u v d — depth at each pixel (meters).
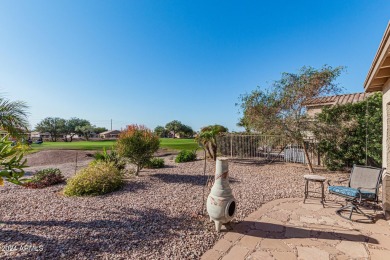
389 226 3.92
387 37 2.88
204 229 3.77
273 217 4.34
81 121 65.25
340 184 7.11
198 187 6.63
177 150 21.17
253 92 10.68
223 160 3.74
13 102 4.82
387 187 4.42
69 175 9.07
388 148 4.57
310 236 3.53
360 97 12.88
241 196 5.74
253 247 3.19
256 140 12.91
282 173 9.05
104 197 5.58
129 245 3.15
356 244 3.27
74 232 3.51
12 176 3.43
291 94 9.87
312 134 9.76
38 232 3.48
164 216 4.30
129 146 7.77
